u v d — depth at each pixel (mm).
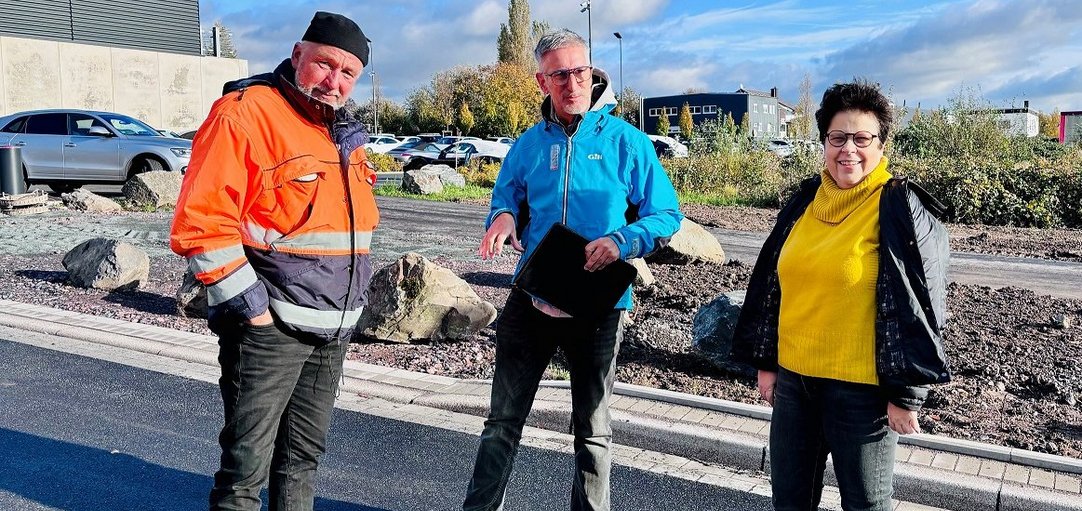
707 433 4773
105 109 29656
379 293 6867
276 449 3387
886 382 2740
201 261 2889
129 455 4711
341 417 5367
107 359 6551
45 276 9398
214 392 5824
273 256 3053
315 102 3070
